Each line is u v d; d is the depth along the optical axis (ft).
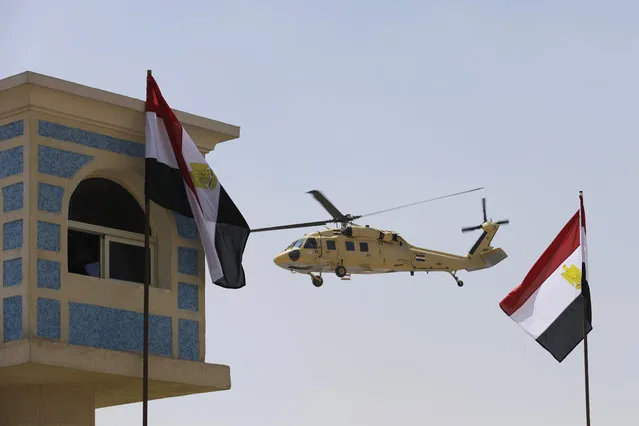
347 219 442.91
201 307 115.85
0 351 100.58
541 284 149.38
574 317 147.54
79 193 110.83
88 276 108.68
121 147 112.06
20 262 102.42
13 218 103.65
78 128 108.68
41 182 104.42
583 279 147.13
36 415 110.93
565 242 149.48
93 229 111.24
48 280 103.04
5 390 111.34
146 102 112.98
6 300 102.58
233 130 121.39
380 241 448.24
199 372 112.68
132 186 113.29
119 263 112.98
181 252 115.55
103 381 109.50
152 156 111.24
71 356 101.81
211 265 112.57
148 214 109.81
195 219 113.29
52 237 104.32
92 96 108.06
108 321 107.04
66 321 103.45
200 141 119.55
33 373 103.76
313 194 428.56
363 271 447.01
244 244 115.75
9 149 105.60
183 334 113.50
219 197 115.24
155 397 120.16
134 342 108.88
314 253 433.89
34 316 101.14
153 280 114.62
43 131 105.70
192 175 113.19
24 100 104.63
